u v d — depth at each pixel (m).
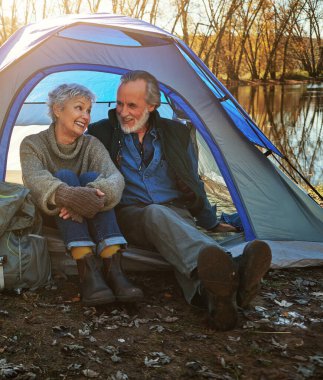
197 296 2.52
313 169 7.20
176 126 3.10
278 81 30.11
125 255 2.86
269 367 2.04
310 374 1.97
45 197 2.52
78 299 2.60
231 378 1.94
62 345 2.15
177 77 3.41
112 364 2.03
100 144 2.91
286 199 3.47
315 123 12.11
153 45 3.46
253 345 2.20
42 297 2.61
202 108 3.39
